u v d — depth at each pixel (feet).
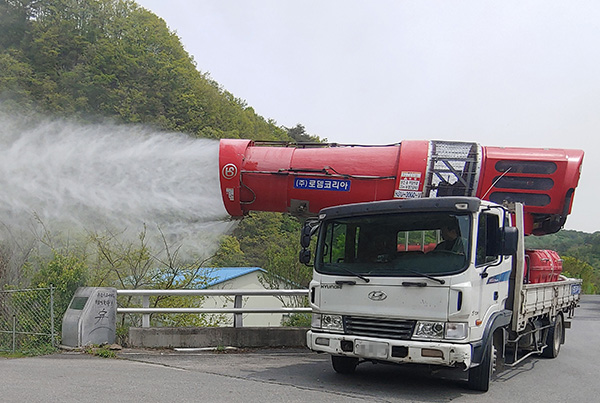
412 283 23.67
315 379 27.02
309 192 34.17
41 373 24.94
